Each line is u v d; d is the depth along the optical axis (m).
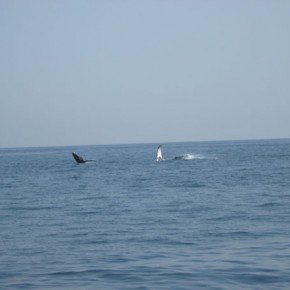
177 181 84.25
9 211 52.34
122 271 25.67
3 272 26.16
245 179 84.06
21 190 76.62
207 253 29.47
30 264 27.89
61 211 51.28
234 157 173.00
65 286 23.27
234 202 54.34
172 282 23.45
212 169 113.19
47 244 33.72
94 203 57.34
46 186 82.69
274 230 36.53
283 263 26.55
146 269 25.98
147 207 52.34
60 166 148.75
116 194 66.75
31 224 43.03
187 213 46.91
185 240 33.66
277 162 134.50
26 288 23.08
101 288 22.73
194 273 24.95
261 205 51.25
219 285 22.78
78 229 39.62
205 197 60.22
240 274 24.56
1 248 32.66
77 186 80.88
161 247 31.61
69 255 30.05
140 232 37.34
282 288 22.19
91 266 26.94
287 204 51.50
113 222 42.78
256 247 30.81
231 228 37.91
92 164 154.62
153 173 106.12
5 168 148.25
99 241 34.25
